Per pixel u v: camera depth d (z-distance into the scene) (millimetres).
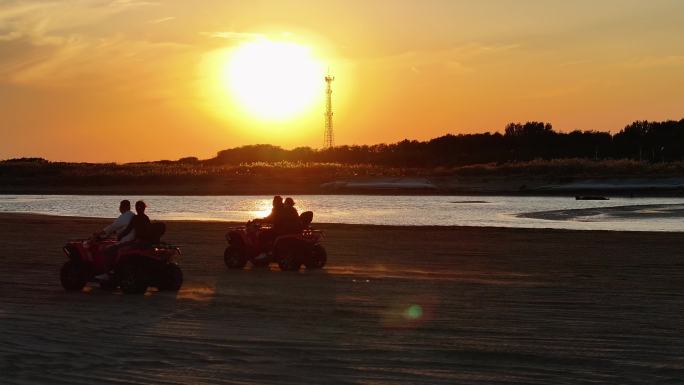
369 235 38281
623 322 14859
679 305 16891
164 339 13445
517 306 16875
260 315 15922
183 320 15375
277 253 24062
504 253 29172
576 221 57250
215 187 166750
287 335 13750
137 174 181500
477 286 20188
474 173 178250
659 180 151250
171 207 91875
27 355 12289
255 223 24656
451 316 15641
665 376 10773
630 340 13164
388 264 25766
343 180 169000
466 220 60125
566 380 10578
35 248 31844
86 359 12000
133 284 19078
